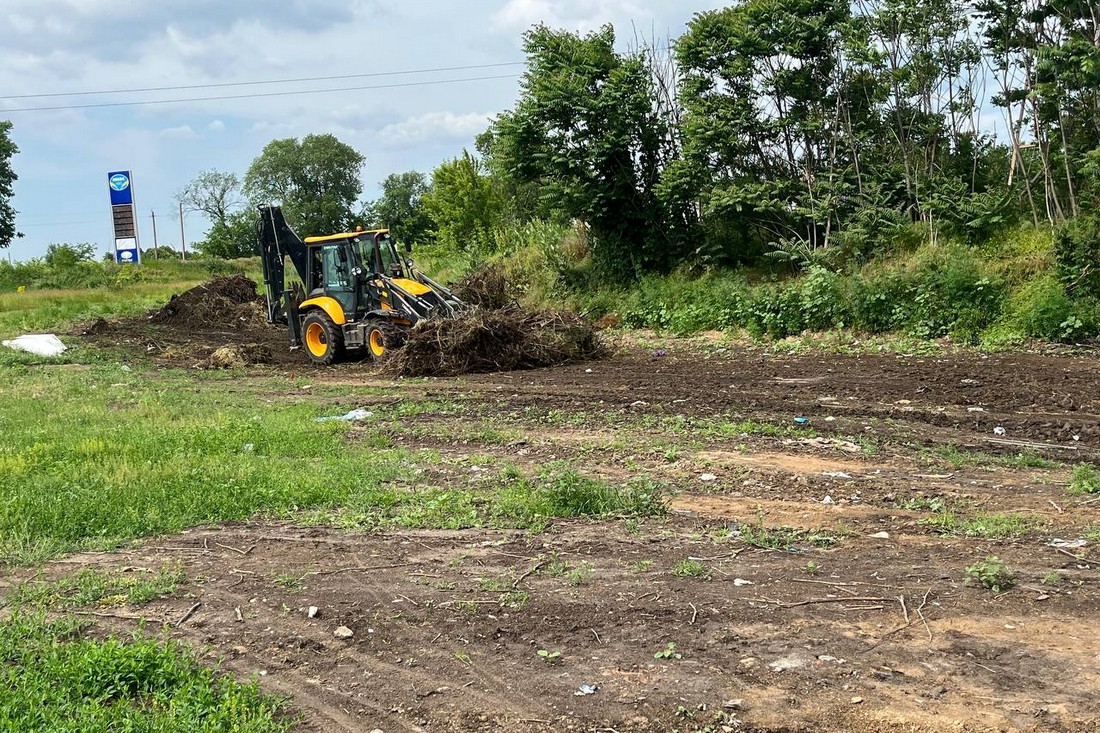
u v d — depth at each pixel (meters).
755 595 5.50
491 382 15.16
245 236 96.12
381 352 17.73
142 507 7.50
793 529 6.77
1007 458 8.79
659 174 24.16
